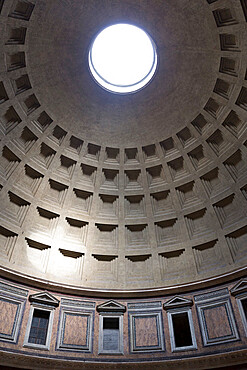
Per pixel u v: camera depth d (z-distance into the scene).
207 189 19.38
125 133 19.72
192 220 19.73
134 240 20.00
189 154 19.50
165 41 16.83
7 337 14.99
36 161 18.75
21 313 15.97
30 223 18.55
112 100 18.92
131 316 17.41
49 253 18.59
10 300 16.03
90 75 17.98
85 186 20.05
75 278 18.41
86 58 17.39
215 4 14.60
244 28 14.73
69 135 19.23
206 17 15.21
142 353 16.05
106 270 19.17
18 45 15.53
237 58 15.87
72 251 19.11
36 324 16.20
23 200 18.53
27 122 17.81
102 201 20.45
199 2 14.84
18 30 15.22
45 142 18.73
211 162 19.09
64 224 19.52
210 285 17.28
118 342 16.53
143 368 15.56
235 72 16.36
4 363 14.42
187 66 17.34
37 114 17.98
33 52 16.12
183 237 19.38
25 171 18.58
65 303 17.30
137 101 18.97
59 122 18.69
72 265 18.91
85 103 18.73
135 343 16.41
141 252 19.56
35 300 16.58
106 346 16.38
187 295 17.53
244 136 17.66
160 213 20.12
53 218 19.42
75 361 15.49
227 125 18.11
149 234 19.98
